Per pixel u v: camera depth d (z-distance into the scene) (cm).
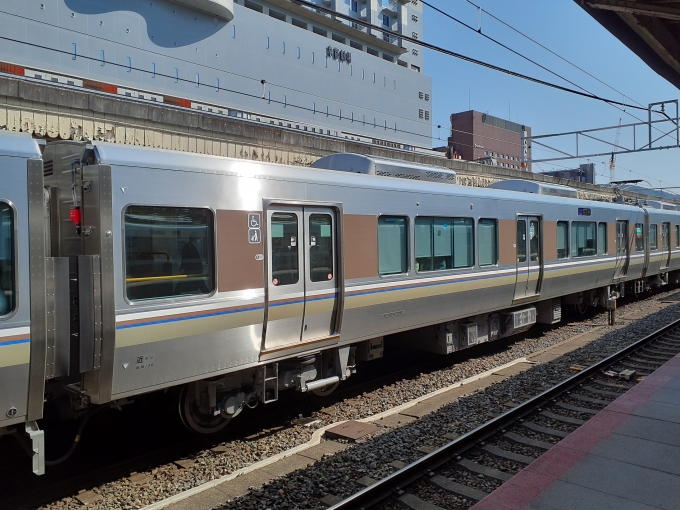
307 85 4234
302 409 710
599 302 1488
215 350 544
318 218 653
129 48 3128
